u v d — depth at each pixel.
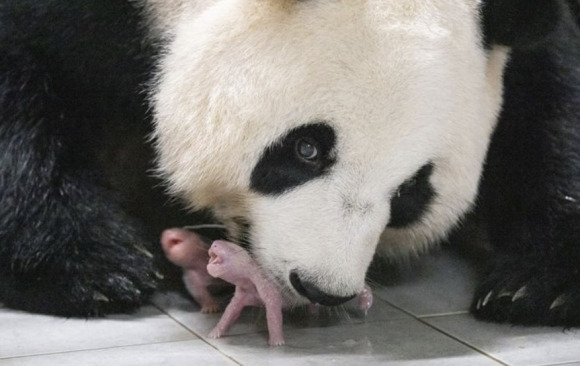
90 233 6.58
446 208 6.42
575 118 6.94
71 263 6.46
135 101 6.61
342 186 5.82
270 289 5.97
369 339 6.10
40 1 6.52
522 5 6.04
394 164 5.83
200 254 6.49
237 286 6.07
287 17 5.86
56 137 6.68
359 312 6.57
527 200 6.87
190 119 6.15
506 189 6.93
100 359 5.66
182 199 6.61
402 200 6.19
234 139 5.98
